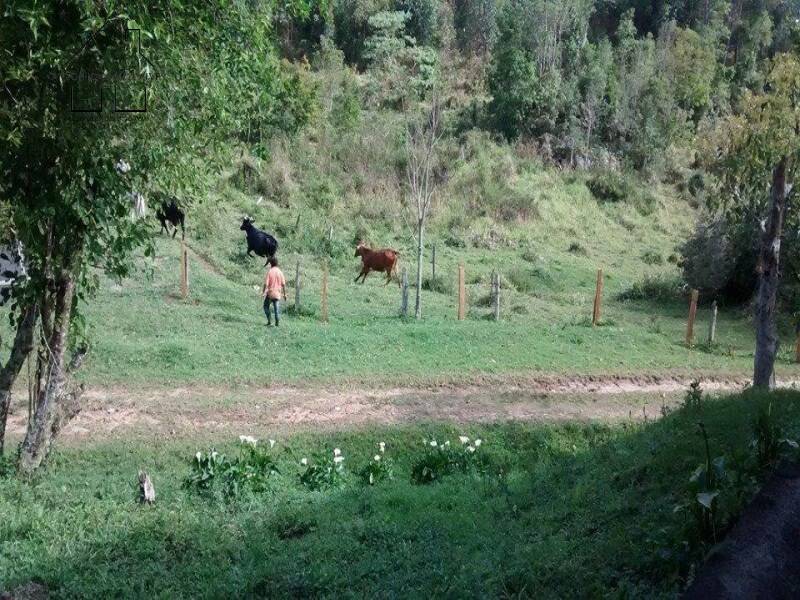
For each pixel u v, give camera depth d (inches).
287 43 2096.5
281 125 1457.9
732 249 1135.0
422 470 456.4
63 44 319.3
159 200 394.9
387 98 1889.8
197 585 282.2
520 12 2086.6
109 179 358.9
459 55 2197.3
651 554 243.6
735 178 530.3
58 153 348.5
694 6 2512.3
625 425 550.0
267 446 491.5
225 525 345.7
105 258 429.4
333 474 437.4
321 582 282.0
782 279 1016.2
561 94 1877.5
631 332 863.7
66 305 392.5
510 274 1199.6
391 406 583.2
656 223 1683.1
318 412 561.6
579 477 360.5
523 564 267.1
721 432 338.0
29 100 329.7
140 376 598.5
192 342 686.5
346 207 1430.9
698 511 235.8
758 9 2479.1
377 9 2190.0
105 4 299.3
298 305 868.0
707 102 2074.3
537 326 854.5
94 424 510.6
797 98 483.5
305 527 349.7
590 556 261.3
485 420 561.9
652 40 2283.5
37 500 362.0
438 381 641.0
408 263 1225.4
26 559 292.2
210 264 1034.1
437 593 259.4
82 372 594.2
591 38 2393.0
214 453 412.2
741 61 2310.5
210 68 358.0
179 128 362.9
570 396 629.9
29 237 357.1
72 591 273.4
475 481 419.8
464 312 941.2
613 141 1918.1
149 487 372.8
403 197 1487.5
